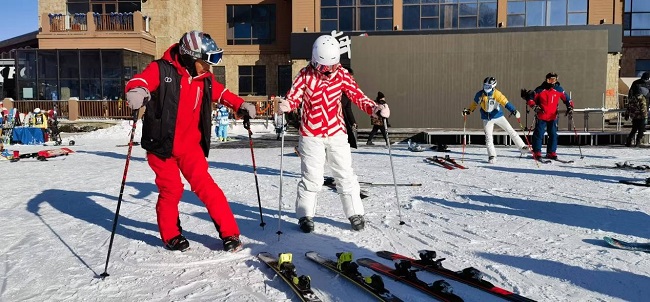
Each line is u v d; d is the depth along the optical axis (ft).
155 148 12.65
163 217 13.23
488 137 32.99
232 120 81.87
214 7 102.58
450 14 86.22
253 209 18.65
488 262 12.12
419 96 67.26
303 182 15.14
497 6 84.94
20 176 29.50
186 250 13.33
